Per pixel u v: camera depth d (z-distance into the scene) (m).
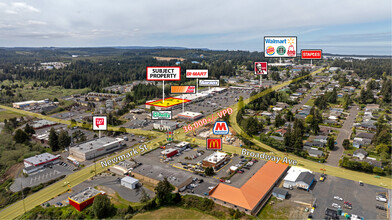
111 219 42.50
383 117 94.38
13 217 44.53
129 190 51.72
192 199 47.56
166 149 70.88
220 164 62.25
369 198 47.91
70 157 68.81
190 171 59.50
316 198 48.03
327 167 60.78
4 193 52.50
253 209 43.62
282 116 103.25
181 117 106.25
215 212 43.97
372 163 60.41
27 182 56.25
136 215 43.88
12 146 74.75
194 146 75.19
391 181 54.19
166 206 46.56
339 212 42.91
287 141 70.81
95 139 78.19
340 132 84.38
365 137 77.06
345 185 52.59
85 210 44.97
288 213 43.69
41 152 73.75
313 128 83.06
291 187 51.16
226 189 48.19
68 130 92.31
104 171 60.72
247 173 58.25
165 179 48.19
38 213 44.59
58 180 56.72
